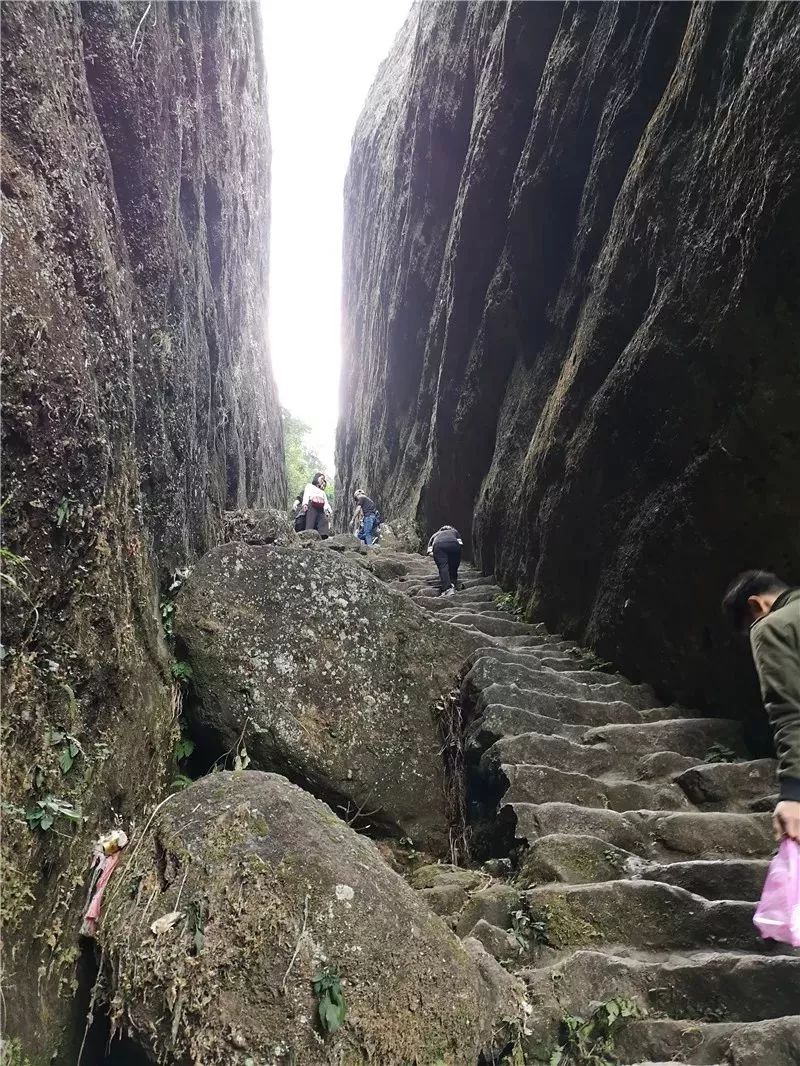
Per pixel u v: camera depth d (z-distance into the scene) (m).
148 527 3.86
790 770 2.04
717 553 4.38
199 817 2.44
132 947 2.19
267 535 7.88
